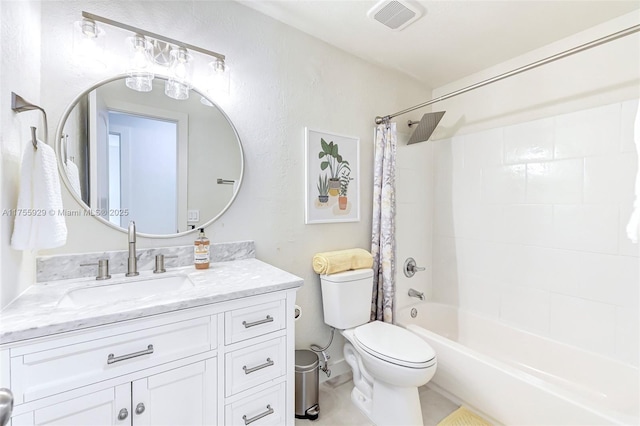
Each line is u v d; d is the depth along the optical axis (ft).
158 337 2.99
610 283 5.31
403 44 6.44
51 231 3.11
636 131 5.02
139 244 4.36
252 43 5.33
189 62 4.54
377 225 6.91
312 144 6.12
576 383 5.47
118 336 2.78
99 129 4.03
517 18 5.53
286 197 5.80
